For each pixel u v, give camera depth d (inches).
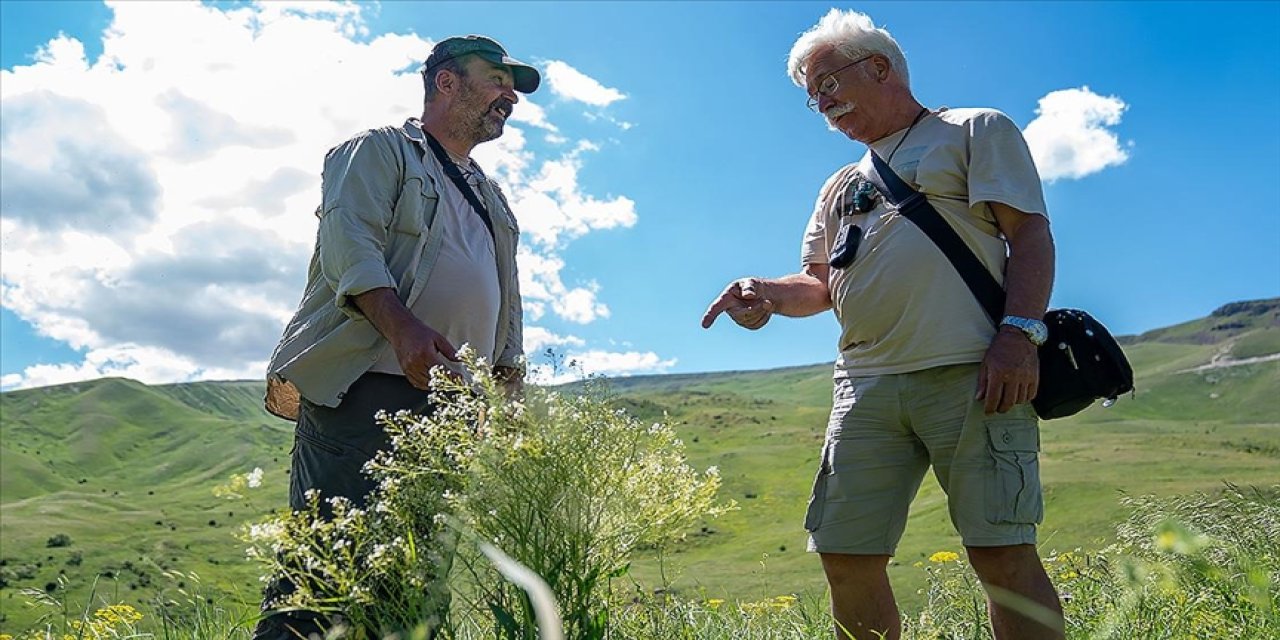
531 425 84.1
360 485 118.6
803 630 145.8
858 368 136.9
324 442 121.3
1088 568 132.2
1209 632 105.3
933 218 129.7
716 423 5802.2
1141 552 116.8
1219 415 6156.5
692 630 120.8
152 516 4244.6
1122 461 3563.0
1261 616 99.3
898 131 139.9
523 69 144.1
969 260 127.7
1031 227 125.1
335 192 125.0
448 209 135.5
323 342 121.2
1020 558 121.6
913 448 134.2
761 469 4249.5
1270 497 136.3
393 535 84.3
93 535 3545.8
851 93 138.8
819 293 154.9
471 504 82.0
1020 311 120.7
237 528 81.4
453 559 82.0
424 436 87.4
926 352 127.1
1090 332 120.7
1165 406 6520.7
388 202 127.8
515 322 147.9
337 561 87.3
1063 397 120.0
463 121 140.6
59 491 6122.1
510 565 38.4
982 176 126.2
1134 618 104.6
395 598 83.4
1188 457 3725.4
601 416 85.0
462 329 132.1
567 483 82.2
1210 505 136.3
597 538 85.5
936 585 146.2
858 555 134.3
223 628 121.8
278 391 133.2
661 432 87.3
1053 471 3174.2
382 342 122.5
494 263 141.0
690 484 87.4
